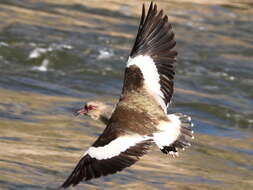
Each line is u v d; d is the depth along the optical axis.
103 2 27.27
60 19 25.23
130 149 8.59
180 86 21.70
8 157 14.38
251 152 17.44
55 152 15.24
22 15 25.06
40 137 16.31
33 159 14.50
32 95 19.70
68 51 22.72
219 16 27.83
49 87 20.53
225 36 26.00
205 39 25.45
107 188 13.42
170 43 9.68
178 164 15.70
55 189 12.91
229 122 19.72
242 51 24.84
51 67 22.02
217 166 16.03
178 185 14.23
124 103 9.20
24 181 13.06
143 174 14.56
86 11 26.38
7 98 19.05
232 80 22.55
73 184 8.52
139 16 26.56
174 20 26.73
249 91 22.00
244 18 27.95
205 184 14.60
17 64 21.91
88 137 16.78
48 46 22.83
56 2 26.80
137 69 9.55
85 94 20.38
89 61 22.52
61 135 16.67
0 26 23.77
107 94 20.62
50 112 18.36
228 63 23.70
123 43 23.97
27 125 17.09
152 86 9.46
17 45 22.70
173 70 9.59
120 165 8.46
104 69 22.17
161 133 8.86
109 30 24.88
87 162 8.56
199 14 27.62
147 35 9.70
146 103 9.21
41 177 13.45
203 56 23.97
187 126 9.01
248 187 14.84
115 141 8.63
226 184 14.87
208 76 22.61
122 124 8.87
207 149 17.22
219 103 20.77
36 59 22.22
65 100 19.59
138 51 9.67
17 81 20.62
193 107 20.30
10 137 15.98
